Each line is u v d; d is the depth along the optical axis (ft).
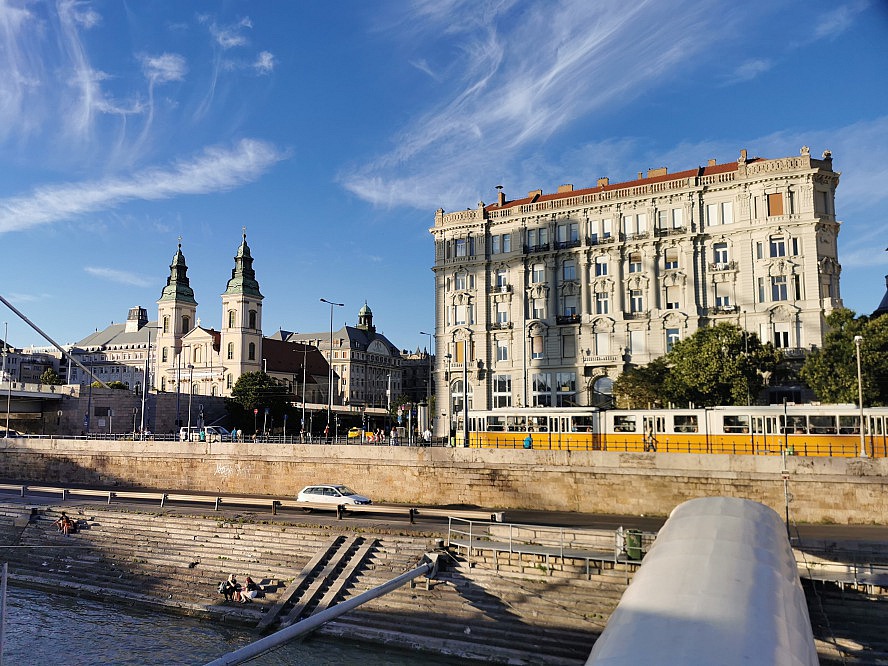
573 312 265.54
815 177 234.99
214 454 197.16
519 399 267.39
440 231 290.76
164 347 569.23
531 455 158.51
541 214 273.33
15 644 105.29
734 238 242.78
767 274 235.81
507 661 94.22
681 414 163.32
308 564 121.49
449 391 279.49
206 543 136.87
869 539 111.65
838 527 129.08
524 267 273.95
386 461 173.06
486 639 98.58
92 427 319.06
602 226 264.72
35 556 144.97
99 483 213.87
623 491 149.28
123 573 132.87
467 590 108.27
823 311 228.22
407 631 102.99
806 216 233.14
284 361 574.56
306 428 380.58
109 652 102.06
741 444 156.04
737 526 59.98
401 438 237.66
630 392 224.74
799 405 152.76
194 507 161.17
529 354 268.62
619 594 100.73
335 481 179.11
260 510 155.74
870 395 177.78
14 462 230.07
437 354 285.02
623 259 258.57
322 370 617.21
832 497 133.08
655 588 47.88
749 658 37.65
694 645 38.88
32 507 162.30
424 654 98.43
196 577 127.75
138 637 107.86
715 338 209.05
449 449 166.81
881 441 144.66
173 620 115.55
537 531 116.98
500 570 110.32
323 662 96.12
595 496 151.53
